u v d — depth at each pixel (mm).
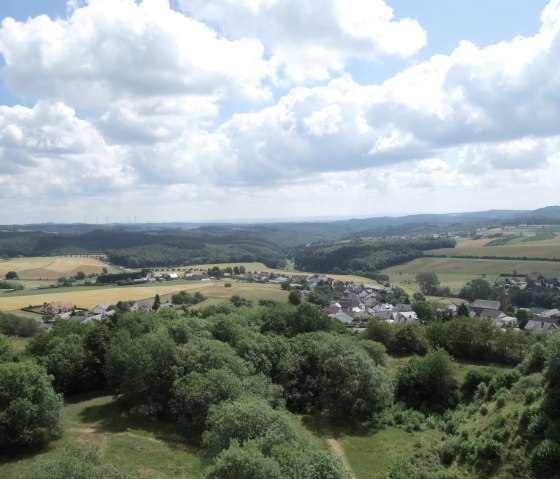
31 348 70000
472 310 168750
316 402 62812
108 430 49562
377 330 89812
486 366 80500
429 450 46719
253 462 26734
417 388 65750
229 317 79250
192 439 48031
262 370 62875
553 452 33438
